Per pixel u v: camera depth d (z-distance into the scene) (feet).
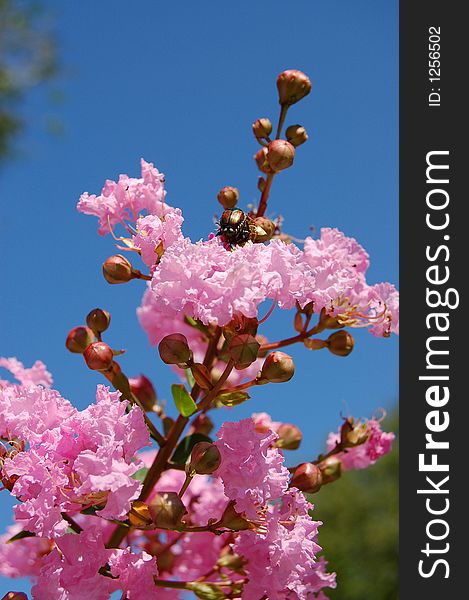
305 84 1.43
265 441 1.26
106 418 1.23
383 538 6.87
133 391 1.48
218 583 1.36
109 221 1.38
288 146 1.38
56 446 1.24
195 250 1.26
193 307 1.26
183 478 1.56
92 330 1.42
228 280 1.24
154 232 1.32
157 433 1.37
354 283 1.38
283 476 1.26
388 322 1.41
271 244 1.29
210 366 1.38
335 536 7.05
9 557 1.48
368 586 6.81
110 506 1.21
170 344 1.31
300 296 1.28
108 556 1.26
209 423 1.51
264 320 1.29
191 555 1.49
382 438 1.54
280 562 1.29
